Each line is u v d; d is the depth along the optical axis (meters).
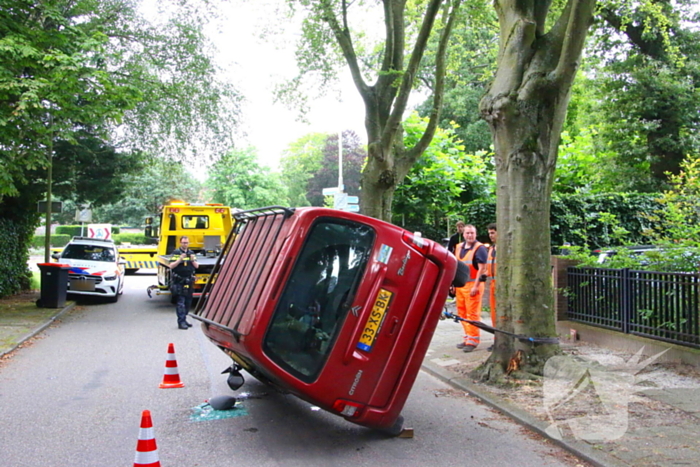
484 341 10.63
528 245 7.62
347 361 5.32
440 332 11.77
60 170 19.50
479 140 31.44
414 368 5.53
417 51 14.38
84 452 5.39
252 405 6.89
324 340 5.35
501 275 7.82
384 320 5.46
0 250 17.52
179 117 19.97
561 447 5.46
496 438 5.76
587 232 16.20
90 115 12.94
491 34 21.19
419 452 5.39
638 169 21.70
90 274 17.48
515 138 7.65
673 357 7.98
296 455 5.30
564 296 10.51
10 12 13.02
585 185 20.75
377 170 14.73
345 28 14.70
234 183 55.59
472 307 9.78
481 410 6.68
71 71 12.18
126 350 10.40
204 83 19.91
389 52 15.06
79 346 10.80
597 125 22.73
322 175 62.50
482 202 16.61
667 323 8.29
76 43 13.16
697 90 20.78
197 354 9.98
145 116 19.31
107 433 5.91
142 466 4.29
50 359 9.63
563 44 7.32
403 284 5.53
